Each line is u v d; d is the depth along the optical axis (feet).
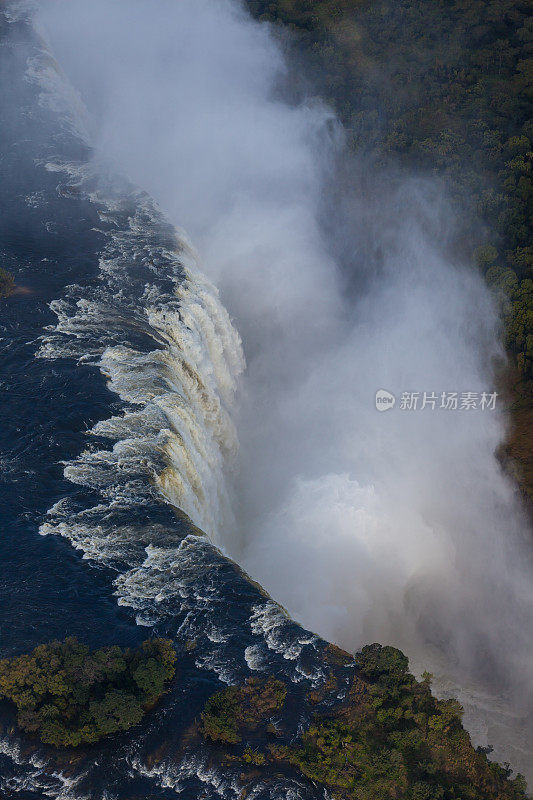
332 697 216.54
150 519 259.60
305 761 201.77
